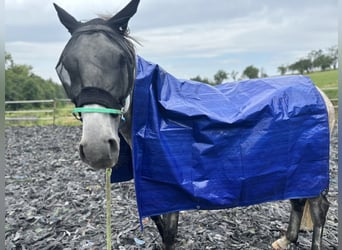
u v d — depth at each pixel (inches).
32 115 785.6
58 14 99.3
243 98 114.9
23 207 186.4
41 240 147.3
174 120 101.7
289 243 136.6
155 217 116.9
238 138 106.0
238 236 148.3
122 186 221.0
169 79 107.3
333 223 154.6
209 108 106.8
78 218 170.4
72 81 86.5
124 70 89.0
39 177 256.7
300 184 114.6
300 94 116.6
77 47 86.8
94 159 80.4
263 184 109.1
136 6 95.3
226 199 104.9
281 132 110.4
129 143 107.3
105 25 94.3
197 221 162.4
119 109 88.4
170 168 99.0
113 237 147.6
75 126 593.3
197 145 102.6
